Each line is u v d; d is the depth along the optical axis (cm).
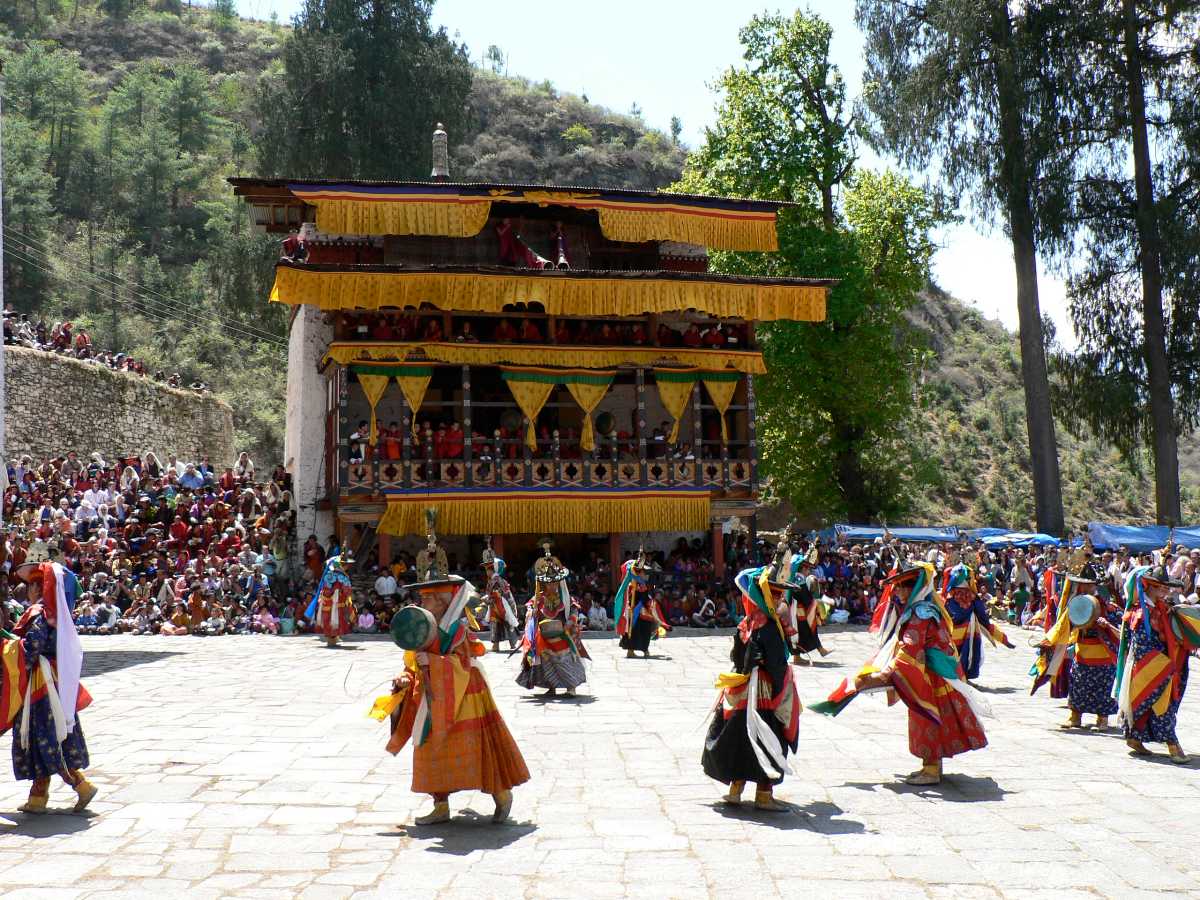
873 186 4184
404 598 2636
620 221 3006
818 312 2994
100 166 8719
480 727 757
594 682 1580
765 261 3966
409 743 1065
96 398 4238
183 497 2969
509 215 3142
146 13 13625
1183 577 2330
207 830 739
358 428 2881
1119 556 2492
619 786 873
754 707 781
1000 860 658
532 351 2864
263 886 613
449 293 2756
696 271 3312
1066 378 3944
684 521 2902
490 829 740
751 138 4012
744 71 4119
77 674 797
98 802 820
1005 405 8669
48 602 794
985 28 3716
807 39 4062
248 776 913
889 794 840
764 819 760
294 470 3278
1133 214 3794
